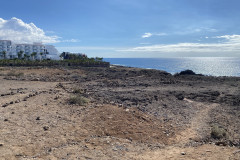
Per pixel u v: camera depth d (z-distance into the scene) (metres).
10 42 111.38
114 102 15.44
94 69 49.16
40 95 15.05
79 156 6.08
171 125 11.14
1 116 9.52
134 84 27.67
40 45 124.12
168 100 18.44
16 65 54.03
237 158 6.09
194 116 14.05
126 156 6.34
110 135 8.47
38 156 5.98
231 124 13.03
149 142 8.29
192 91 23.88
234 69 107.88
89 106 12.62
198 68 117.62
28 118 9.55
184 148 7.60
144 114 12.30
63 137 7.70
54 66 52.19
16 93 15.53
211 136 10.27
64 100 13.81
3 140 6.95
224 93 23.17
